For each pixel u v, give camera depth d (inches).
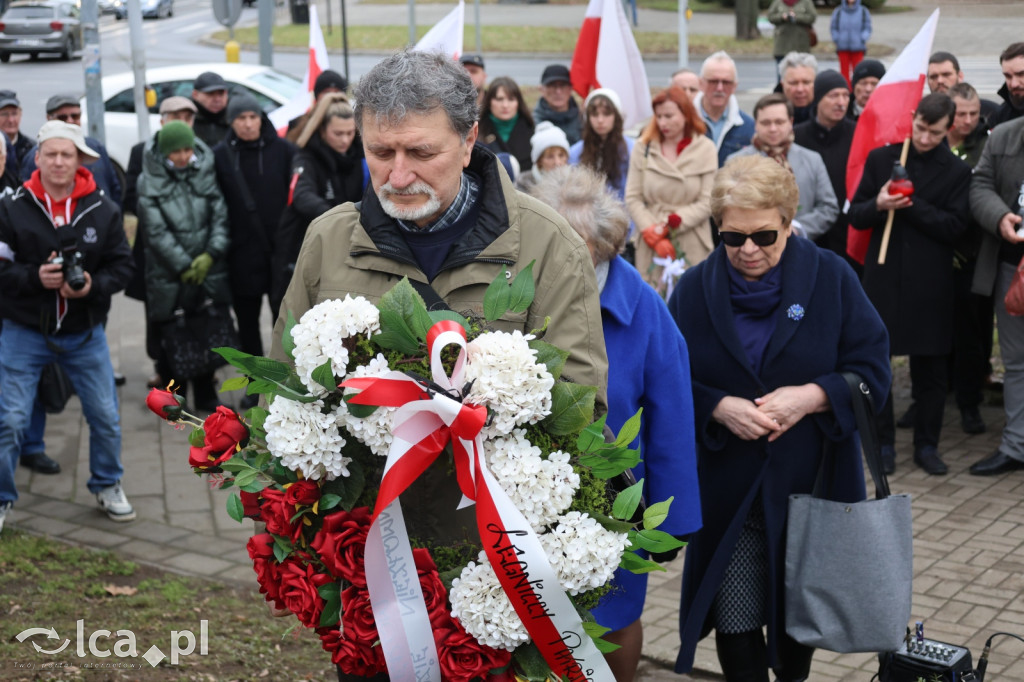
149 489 233.1
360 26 1163.9
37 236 203.2
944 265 228.5
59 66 955.3
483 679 81.7
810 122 269.9
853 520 123.6
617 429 120.8
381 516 80.6
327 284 93.6
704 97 290.0
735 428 128.9
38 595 177.2
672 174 257.0
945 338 230.4
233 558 199.5
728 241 129.7
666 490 123.3
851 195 252.5
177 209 261.4
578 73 359.9
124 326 364.5
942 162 227.6
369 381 77.7
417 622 80.0
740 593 131.6
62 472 242.4
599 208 122.0
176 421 86.9
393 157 85.4
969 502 218.5
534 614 78.0
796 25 497.4
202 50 1021.2
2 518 205.8
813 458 130.4
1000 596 178.5
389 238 91.1
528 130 310.2
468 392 78.7
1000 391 283.0
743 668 133.5
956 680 127.3
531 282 83.6
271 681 152.3
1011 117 261.6
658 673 164.1
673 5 1164.5
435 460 83.7
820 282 131.3
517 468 78.4
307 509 81.4
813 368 129.8
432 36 327.3
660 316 125.7
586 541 78.9
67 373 211.8
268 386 81.7
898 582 124.1
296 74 851.4
